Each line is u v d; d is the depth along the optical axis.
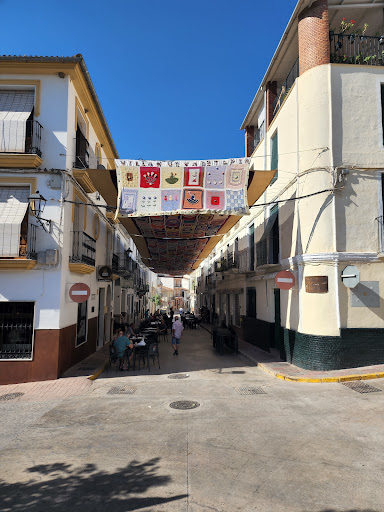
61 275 10.14
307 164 11.05
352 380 9.21
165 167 9.90
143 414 7.17
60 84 10.62
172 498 4.18
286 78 13.93
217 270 23.41
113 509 3.99
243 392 8.59
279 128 13.53
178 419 6.81
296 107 11.67
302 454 5.20
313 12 11.20
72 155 10.96
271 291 14.34
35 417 7.11
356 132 10.74
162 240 16.67
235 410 7.26
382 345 10.21
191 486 4.43
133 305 29.17
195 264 26.16
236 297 21.06
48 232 10.17
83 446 5.68
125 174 9.80
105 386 9.45
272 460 5.04
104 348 15.47
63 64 10.38
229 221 13.38
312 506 3.97
